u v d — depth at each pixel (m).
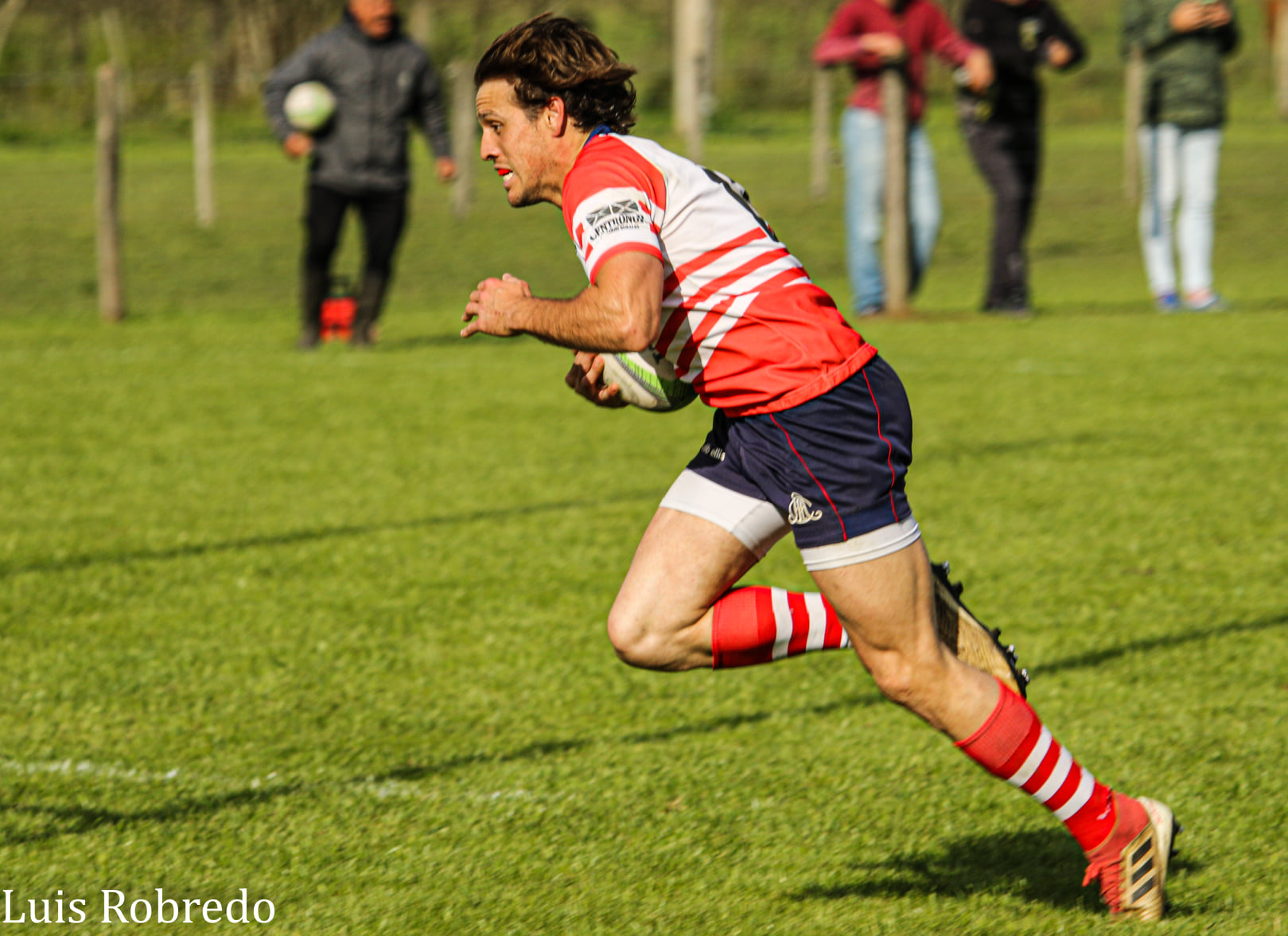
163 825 13.83
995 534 24.14
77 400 36.75
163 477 28.84
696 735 16.27
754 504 12.10
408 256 65.62
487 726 16.55
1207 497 26.23
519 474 28.92
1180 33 47.44
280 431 33.09
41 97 128.75
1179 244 49.59
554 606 20.86
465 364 42.22
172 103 132.62
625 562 22.92
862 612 11.52
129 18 152.50
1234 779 14.65
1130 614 20.09
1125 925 11.70
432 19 147.25
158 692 17.55
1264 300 52.28
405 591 21.55
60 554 23.53
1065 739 15.82
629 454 30.66
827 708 17.05
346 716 16.84
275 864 13.02
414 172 95.50
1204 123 47.75
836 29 48.03
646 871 12.92
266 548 23.84
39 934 11.78
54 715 16.80
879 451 11.41
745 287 11.63
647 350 12.27
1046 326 46.75
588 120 12.11
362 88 42.47
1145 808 11.83
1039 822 13.94
